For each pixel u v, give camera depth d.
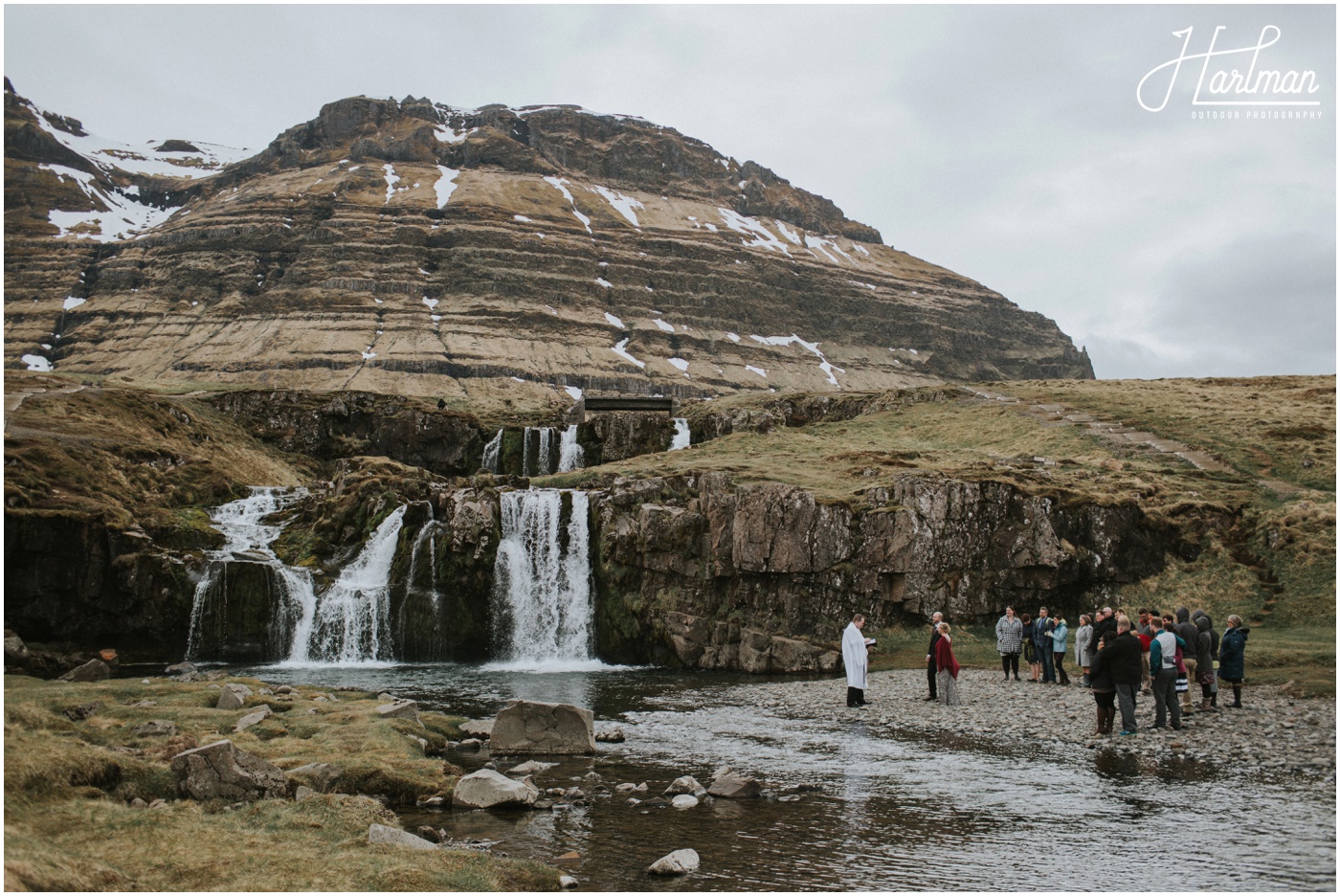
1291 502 67.44
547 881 16.09
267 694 33.22
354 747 25.30
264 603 63.00
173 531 67.81
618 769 26.75
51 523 57.59
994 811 21.33
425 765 24.33
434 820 20.72
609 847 18.72
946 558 60.59
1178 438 85.81
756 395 126.88
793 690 45.88
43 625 57.44
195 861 14.83
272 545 70.94
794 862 17.75
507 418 123.00
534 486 81.06
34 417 80.06
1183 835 19.06
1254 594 59.03
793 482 69.38
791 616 60.81
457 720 34.12
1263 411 93.81
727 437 105.19
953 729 32.53
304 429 108.56
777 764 27.19
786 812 21.53
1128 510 63.16
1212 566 62.66
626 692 46.28
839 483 69.81
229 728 26.89
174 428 92.75
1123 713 29.30
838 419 117.25
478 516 67.88
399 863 15.66
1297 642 47.00
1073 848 18.33
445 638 65.50
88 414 85.19
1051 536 60.81
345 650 63.53
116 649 59.97
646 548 64.19
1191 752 26.80
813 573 61.00
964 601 59.91
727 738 31.92
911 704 38.81
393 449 108.94
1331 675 39.12
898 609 60.62
